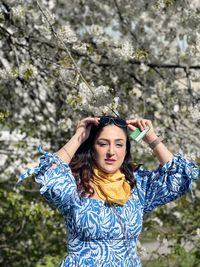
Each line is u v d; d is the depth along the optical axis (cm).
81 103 525
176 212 752
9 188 770
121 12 712
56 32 584
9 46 670
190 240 689
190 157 579
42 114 770
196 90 677
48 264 555
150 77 698
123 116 680
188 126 695
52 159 336
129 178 354
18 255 779
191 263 698
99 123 346
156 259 689
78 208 335
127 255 337
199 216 735
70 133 764
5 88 767
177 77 704
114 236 335
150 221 723
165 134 684
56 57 636
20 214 701
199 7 615
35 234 782
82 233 334
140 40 702
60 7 746
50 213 705
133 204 346
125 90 684
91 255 333
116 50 642
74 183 339
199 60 634
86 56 657
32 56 639
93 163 346
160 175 357
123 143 347
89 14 738
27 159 780
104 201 339
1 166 793
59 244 782
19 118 788
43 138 774
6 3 609
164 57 709
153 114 700
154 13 700
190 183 356
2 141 796
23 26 623
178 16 667
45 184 332
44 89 737
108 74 697
